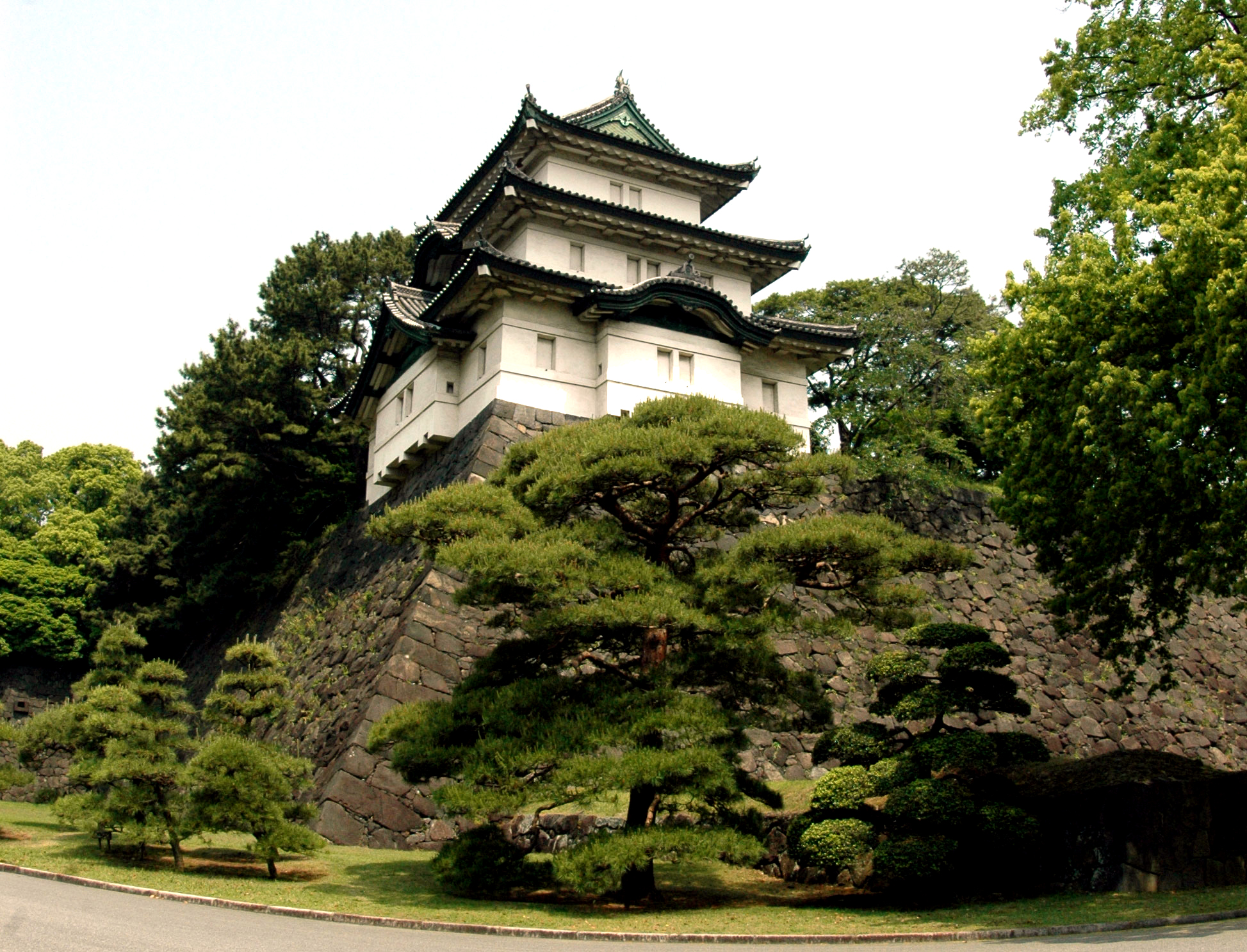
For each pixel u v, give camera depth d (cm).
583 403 2891
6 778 2188
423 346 3228
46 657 4262
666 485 1705
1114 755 1622
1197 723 3006
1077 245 1672
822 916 1392
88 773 1984
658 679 1576
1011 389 1770
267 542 4044
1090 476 1656
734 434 1661
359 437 4050
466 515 1641
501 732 1523
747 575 1573
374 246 4497
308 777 1917
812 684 1692
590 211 3162
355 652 2648
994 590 3075
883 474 3200
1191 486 1503
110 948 1004
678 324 3011
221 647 3931
